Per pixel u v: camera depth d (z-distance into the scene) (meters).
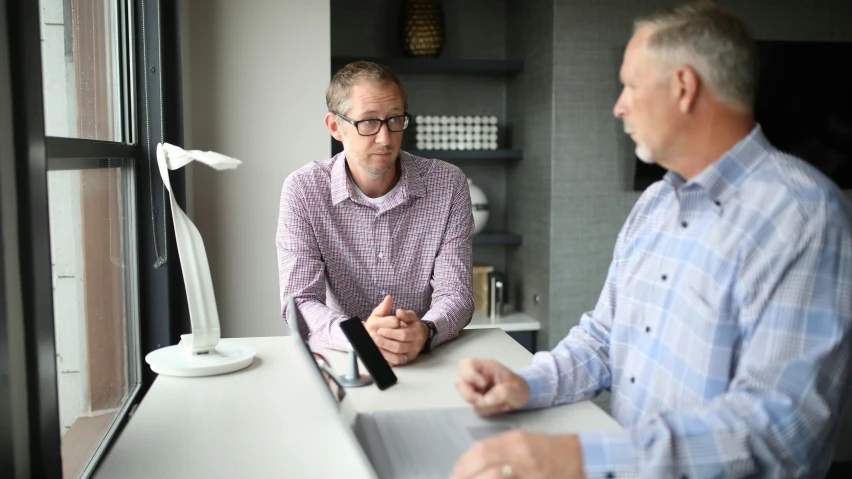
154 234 2.35
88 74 1.85
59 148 1.42
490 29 4.03
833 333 1.01
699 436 0.99
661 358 1.25
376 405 1.39
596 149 3.47
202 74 2.99
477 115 4.03
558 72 3.40
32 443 1.06
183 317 2.51
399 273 2.02
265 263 3.08
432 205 2.02
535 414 1.33
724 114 1.16
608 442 1.00
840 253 1.03
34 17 1.05
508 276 4.10
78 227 1.69
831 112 3.53
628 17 3.44
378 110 1.84
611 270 1.48
